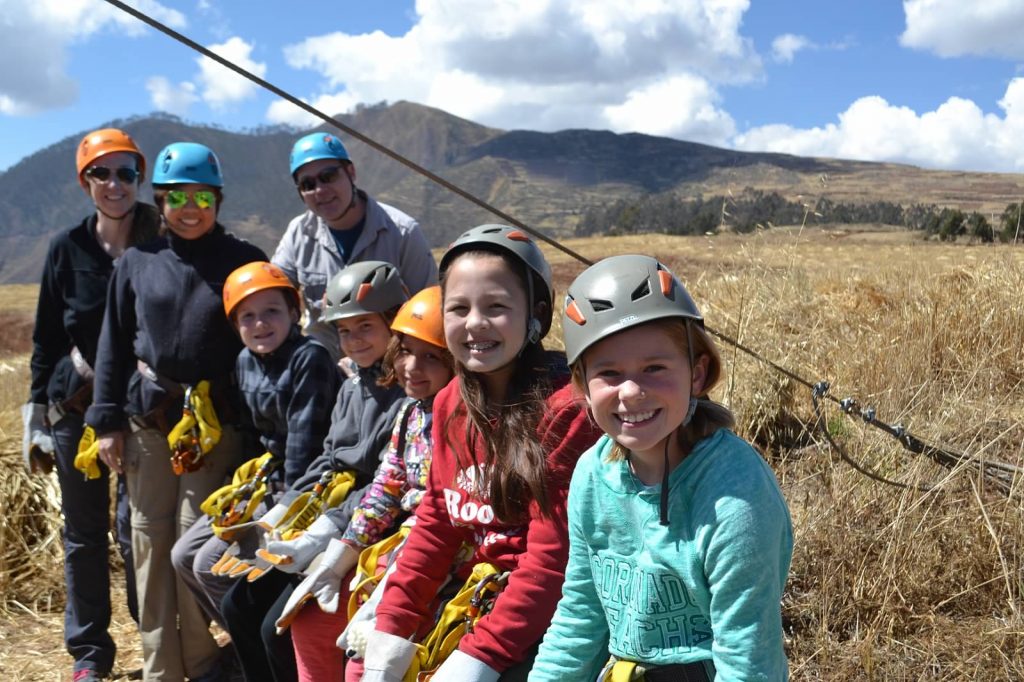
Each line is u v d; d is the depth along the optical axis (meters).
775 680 2.03
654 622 2.19
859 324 6.49
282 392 3.93
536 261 2.75
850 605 3.86
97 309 4.57
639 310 2.10
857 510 4.16
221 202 4.28
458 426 2.79
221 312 4.17
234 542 3.88
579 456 2.62
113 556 5.98
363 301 3.51
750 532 2.03
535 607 2.62
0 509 5.81
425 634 2.95
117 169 4.48
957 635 3.69
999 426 5.02
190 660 4.45
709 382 2.22
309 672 3.37
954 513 4.09
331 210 4.78
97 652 4.65
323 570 3.32
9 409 7.95
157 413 4.23
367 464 3.54
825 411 5.45
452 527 2.92
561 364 2.81
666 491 2.12
